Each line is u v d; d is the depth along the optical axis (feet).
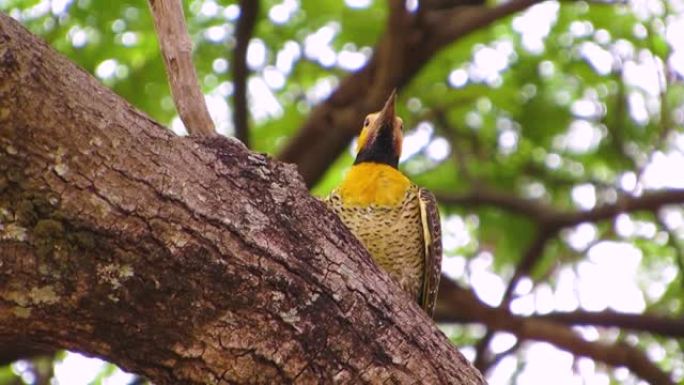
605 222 49.62
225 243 17.75
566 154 50.39
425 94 48.03
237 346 17.84
